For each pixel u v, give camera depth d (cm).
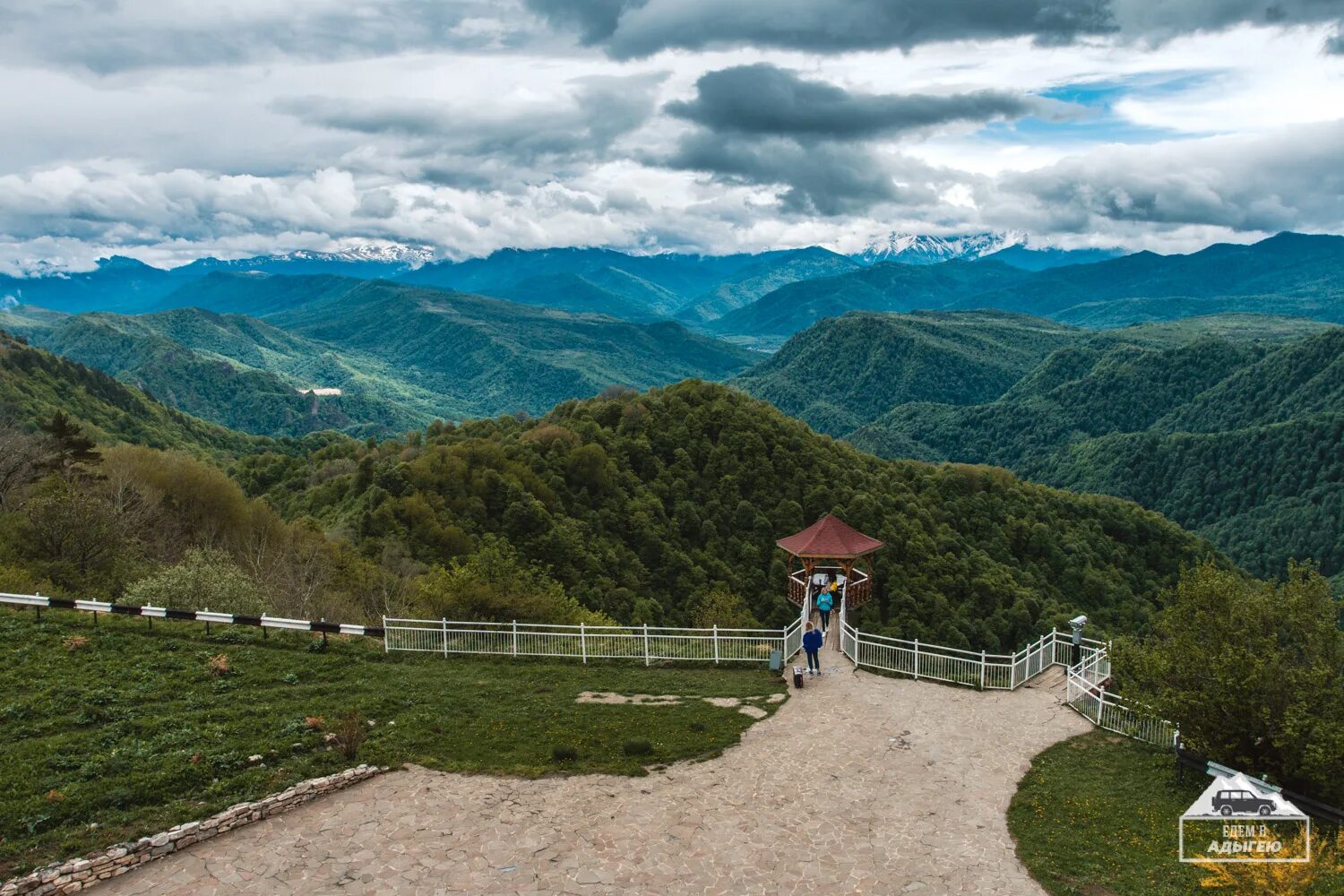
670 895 1783
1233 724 2292
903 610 7869
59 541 4325
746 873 1867
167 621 3344
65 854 1816
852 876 1861
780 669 3256
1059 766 2461
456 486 8181
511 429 12119
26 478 5772
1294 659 2386
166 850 1895
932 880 1853
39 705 2488
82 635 3067
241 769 2228
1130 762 2503
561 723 2642
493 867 1875
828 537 3988
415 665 3183
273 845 1952
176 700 2644
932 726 2728
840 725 2706
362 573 5584
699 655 3384
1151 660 2470
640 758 2417
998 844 2006
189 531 6131
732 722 2694
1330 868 1762
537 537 7838
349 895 1770
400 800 2159
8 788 2036
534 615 4209
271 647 3194
